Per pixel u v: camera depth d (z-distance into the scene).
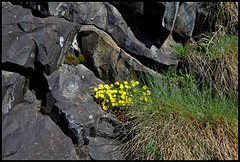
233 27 3.28
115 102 2.36
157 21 2.67
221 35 3.19
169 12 2.66
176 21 3.05
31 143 1.81
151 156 2.01
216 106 2.35
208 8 3.17
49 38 2.22
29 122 1.94
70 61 2.53
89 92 2.39
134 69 2.65
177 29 3.08
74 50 2.62
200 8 3.14
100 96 2.29
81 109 2.18
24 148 1.76
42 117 2.05
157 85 2.66
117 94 2.46
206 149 2.14
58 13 2.46
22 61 2.00
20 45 2.03
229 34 3.32
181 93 2.58
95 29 2.59
